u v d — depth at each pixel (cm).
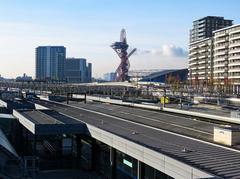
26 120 6794
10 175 5006
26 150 7219
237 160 3484
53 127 6047
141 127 5809
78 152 6475
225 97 17025
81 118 7156
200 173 3044
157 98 15500
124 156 5634
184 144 4306
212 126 6294
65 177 5656
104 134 5294
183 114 8588
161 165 3703
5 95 15525
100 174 5878
